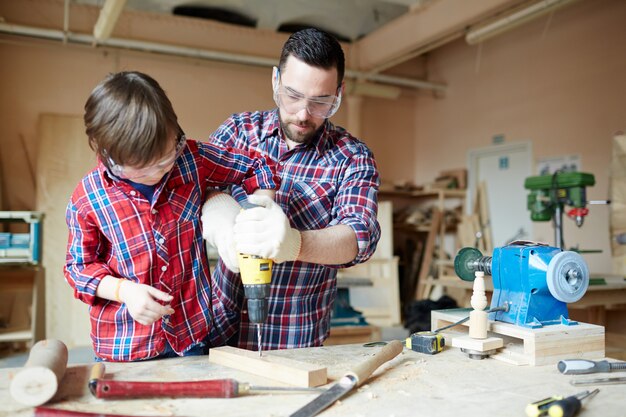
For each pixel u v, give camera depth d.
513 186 6.22
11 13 5.30
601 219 5.13
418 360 1.34
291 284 1.53
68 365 1.22
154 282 1.29
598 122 5.19
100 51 5.66
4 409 0.97
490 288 2.64
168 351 1.35
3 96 5.32
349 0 5.50
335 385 1.07
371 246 1.38
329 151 1.56
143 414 0.96
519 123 6.06
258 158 1.45
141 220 1.25
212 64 6.18
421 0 5.46
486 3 4.84
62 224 5.06
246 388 1.06
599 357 1.37
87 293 1.22
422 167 7.58
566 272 1.39
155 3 5.60
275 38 6.39
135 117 1.00
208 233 1.25
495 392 1.09
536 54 5.87
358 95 6.75
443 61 7.24
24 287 4.51
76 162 5.18
